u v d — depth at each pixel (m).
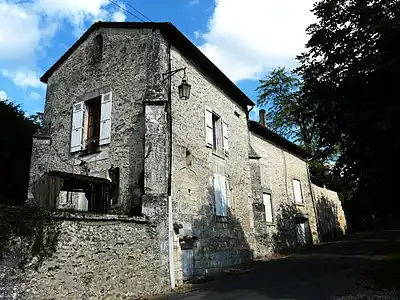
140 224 8.75
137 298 8.10
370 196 8.31
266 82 30.95
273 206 17.98
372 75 7.25
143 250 8.63
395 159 7.20
